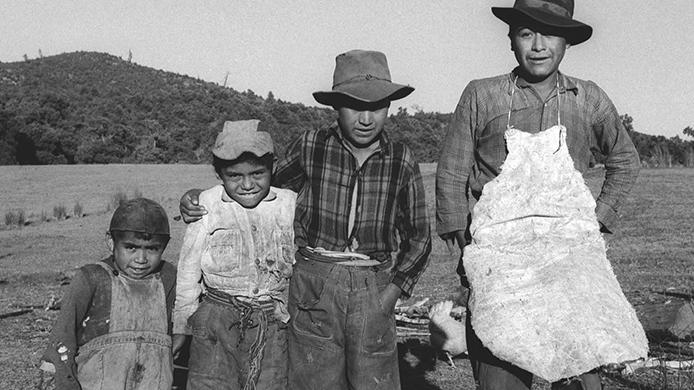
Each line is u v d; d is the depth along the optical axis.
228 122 3.98
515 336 3.45
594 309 3.44
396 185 4.12
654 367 6.29
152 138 75.75
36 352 7.36
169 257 15.79
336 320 4.05
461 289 10.00
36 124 64.56
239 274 3.97
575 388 3.68
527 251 3.58
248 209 4.02
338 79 4.08
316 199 4.12
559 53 3.75
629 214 16.92
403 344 7.67
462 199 3.99
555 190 3.64
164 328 4.00
